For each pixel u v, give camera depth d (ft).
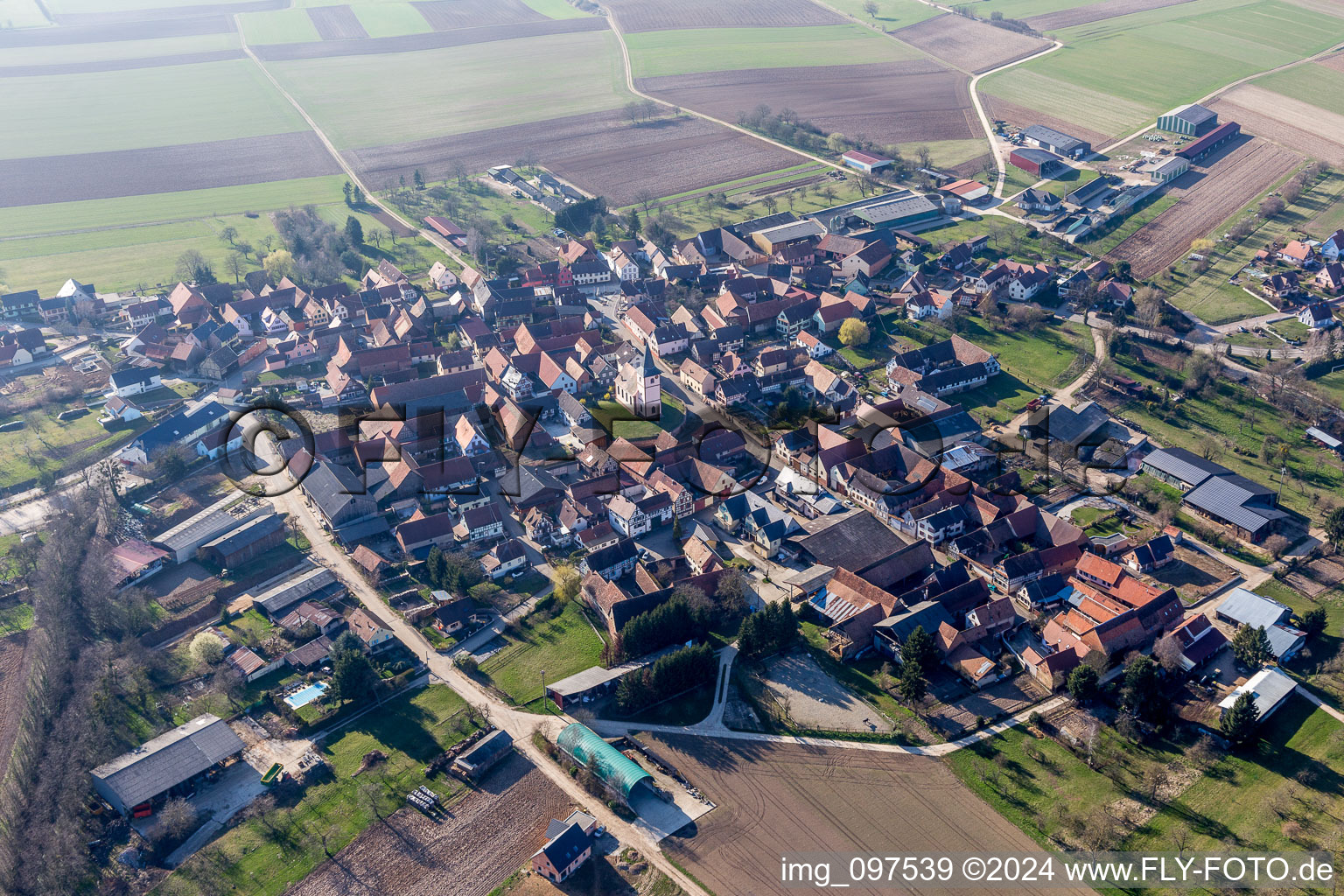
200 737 546.26
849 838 493.36
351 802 518.78
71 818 499.92
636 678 573.33
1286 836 483.92
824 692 586.86
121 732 560.20
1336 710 558.56
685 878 472.44
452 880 474.90
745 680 594.24
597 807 513.04
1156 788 514.27
